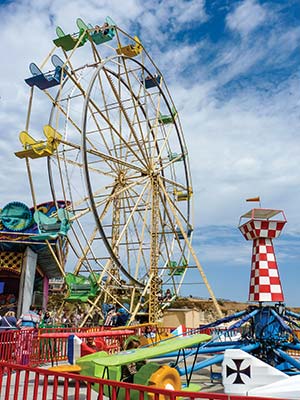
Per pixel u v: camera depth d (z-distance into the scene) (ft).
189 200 106.01
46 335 40.45
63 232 72.08
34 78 75.87
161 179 93.09
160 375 22.09
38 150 70.08
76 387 16.25
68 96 78.89
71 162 81.76
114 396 15.25
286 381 19.53
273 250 31.96
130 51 87.25
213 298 80.69
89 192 68.28
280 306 30.50
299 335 38.14
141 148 85.46
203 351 30.66
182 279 94.79
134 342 27.22
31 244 76.79
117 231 92.58
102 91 89.35
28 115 76.64
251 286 31.68
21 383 32.58
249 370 20.10
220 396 13.01
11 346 37.78
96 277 77.77
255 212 32.30
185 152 105.09
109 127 88.69
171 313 76.59
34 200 74.38
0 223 74.95
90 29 82.69
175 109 102.32
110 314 69.36
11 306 83.10
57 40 82.23
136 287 82.12
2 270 81.20
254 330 30.81
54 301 140.97
